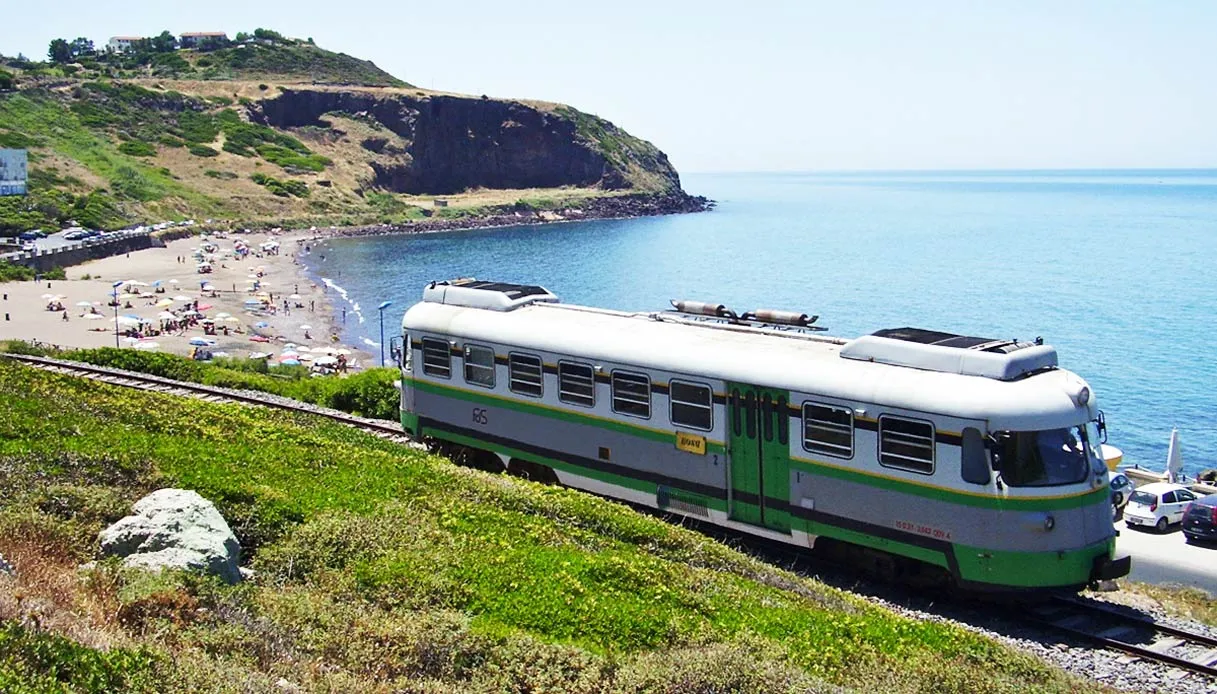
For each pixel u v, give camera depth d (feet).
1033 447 60.29
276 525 58.85
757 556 71.72
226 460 70.95
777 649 48.37
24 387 89.56
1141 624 61.16
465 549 57.98
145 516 50.11
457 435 90.68
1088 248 494.59
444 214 631.15
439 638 45.06
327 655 43.47
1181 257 448.24
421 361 93.25
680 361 73.67
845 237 581.12
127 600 42.47
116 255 400.88
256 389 133.69
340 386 127.13
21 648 32.68
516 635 47.11
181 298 299.79
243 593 47.26
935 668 48.26
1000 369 62.03
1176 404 202.39
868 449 64.59
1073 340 260.21
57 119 563.07
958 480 60.85
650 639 48.88
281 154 627.46
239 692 36.24
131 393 97.96
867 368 65.98
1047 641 59.62
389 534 58.65
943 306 314.14
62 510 54.70
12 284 309.01
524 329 84.69
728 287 365.40
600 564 57.36
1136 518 105.60
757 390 69.72
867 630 53.72
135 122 602.44
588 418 80.07
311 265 422.41
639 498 77.25
